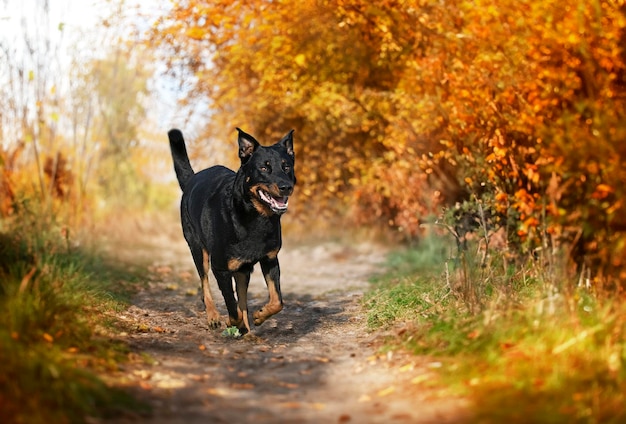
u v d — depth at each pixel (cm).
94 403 407
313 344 627
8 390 395
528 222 588
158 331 650
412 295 718
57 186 1055
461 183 830
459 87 718
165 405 427
